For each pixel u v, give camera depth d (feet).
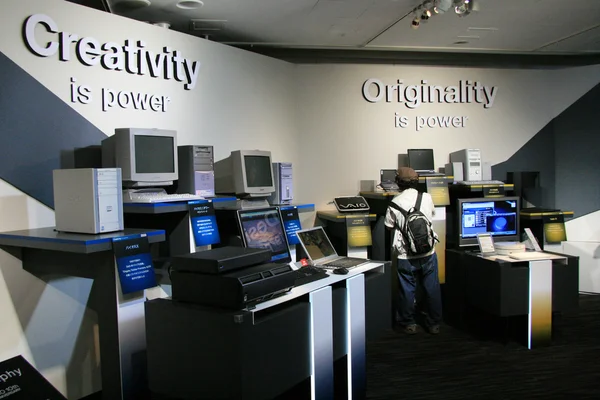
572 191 20.36
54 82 10.62
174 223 10.85
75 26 11.02
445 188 16.94
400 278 14.57
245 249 8.33
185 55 13.89
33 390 5.95
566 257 13.62
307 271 10.04
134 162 10.48
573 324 15.52
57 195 9.32
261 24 15.51
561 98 20.47
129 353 8.86
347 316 9.85
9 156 9.81
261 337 7.16
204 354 7.16
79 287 10.97
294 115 18.47
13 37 9.87
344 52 18.98
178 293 7.71
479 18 15.34
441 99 19.90
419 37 17.35
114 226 9.11
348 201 16.93
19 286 9.91
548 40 18.03
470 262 14.66
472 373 11.89
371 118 19.44
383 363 12.57
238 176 13.20
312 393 8.45
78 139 11.13
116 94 11.98
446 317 16.11
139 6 13.65
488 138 20.45
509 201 15.74
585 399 10.48
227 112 15.43
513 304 13.29
